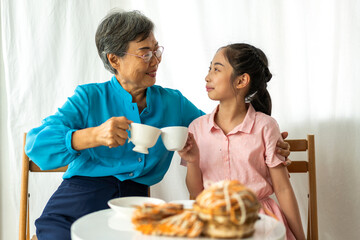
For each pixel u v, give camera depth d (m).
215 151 1.44
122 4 1.85
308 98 1.75
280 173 1.38
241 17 1.79
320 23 1.75
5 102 1.87
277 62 1.77
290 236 1.33
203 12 1.81
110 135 1.11
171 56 1.84
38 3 1.79
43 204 1.83
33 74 1.79
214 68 1.43
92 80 1.82
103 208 1.35
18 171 1.80
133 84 1.44
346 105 1.74
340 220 1.76
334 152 1.76
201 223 0.72
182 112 1.58
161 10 1.84
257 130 1.41
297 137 1.77
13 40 1.79
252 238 0.75
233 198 0.70
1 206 1.89
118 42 1.38
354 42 1.72
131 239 0.75
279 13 1.76
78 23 1.80
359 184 1.73
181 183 1.85
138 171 1.40
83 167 1.38
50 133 1.28
